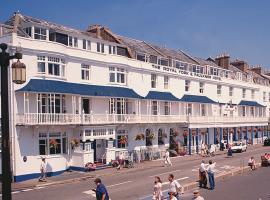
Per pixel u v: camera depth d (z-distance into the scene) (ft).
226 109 181.16
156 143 140.05
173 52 175.73
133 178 92.99
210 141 173.47
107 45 126.41
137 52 139.03
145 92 136.46
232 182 88.12
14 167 90.33
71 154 105.81
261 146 194.29
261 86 224.94
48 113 97.60
